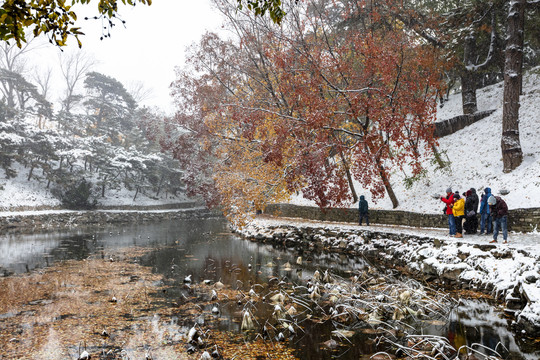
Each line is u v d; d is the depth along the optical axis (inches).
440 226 659.4
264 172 867.4
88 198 1665.8
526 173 643.5
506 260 395.2
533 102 880.3
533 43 907.4
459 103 1147.9
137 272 534.9
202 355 232.2
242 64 1010.7
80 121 1959.9
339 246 720.3
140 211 1739.7
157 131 1304.1
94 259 649.0
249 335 282.5
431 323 307.3
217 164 1028.5
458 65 938.7
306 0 802.2
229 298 391.5
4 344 262.5
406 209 775.7
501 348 250.7
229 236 1043.3
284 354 247.4
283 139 706.2
